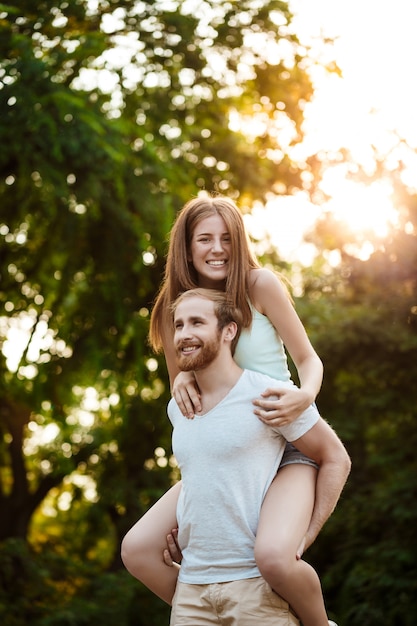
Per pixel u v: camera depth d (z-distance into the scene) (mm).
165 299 3529
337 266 12586
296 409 3084
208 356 3115
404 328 11297
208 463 3096
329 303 12578
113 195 10062
